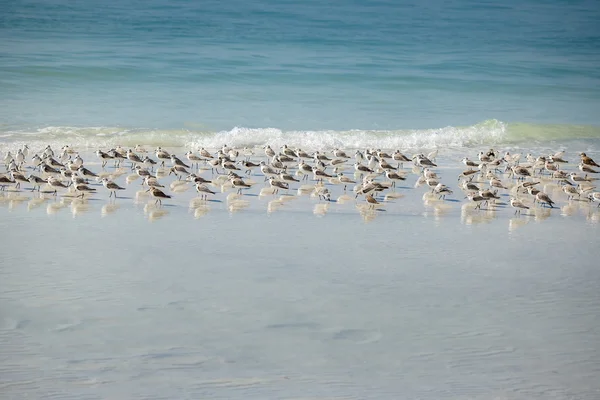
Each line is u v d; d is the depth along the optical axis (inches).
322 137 1526.8
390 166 1209.4
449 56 2684.5
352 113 1803.6
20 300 652.1
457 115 1846.7
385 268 772.6
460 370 556.4
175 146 1453.0
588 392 530.3
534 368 562.6
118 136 1475.1
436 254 827.4
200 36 2787.9
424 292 708.0
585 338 616.1
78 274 721.6
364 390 523.5
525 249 860.0
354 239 874.1
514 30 3452.3
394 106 1903.3
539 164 1284.4
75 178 1075.9
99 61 2206.0
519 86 2230.6
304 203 1051.9
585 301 698.8
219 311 648.4
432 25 3452.3
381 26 3312.0
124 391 511.5
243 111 1760.6
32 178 1045.8
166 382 526.0
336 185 1175.0
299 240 861.8
